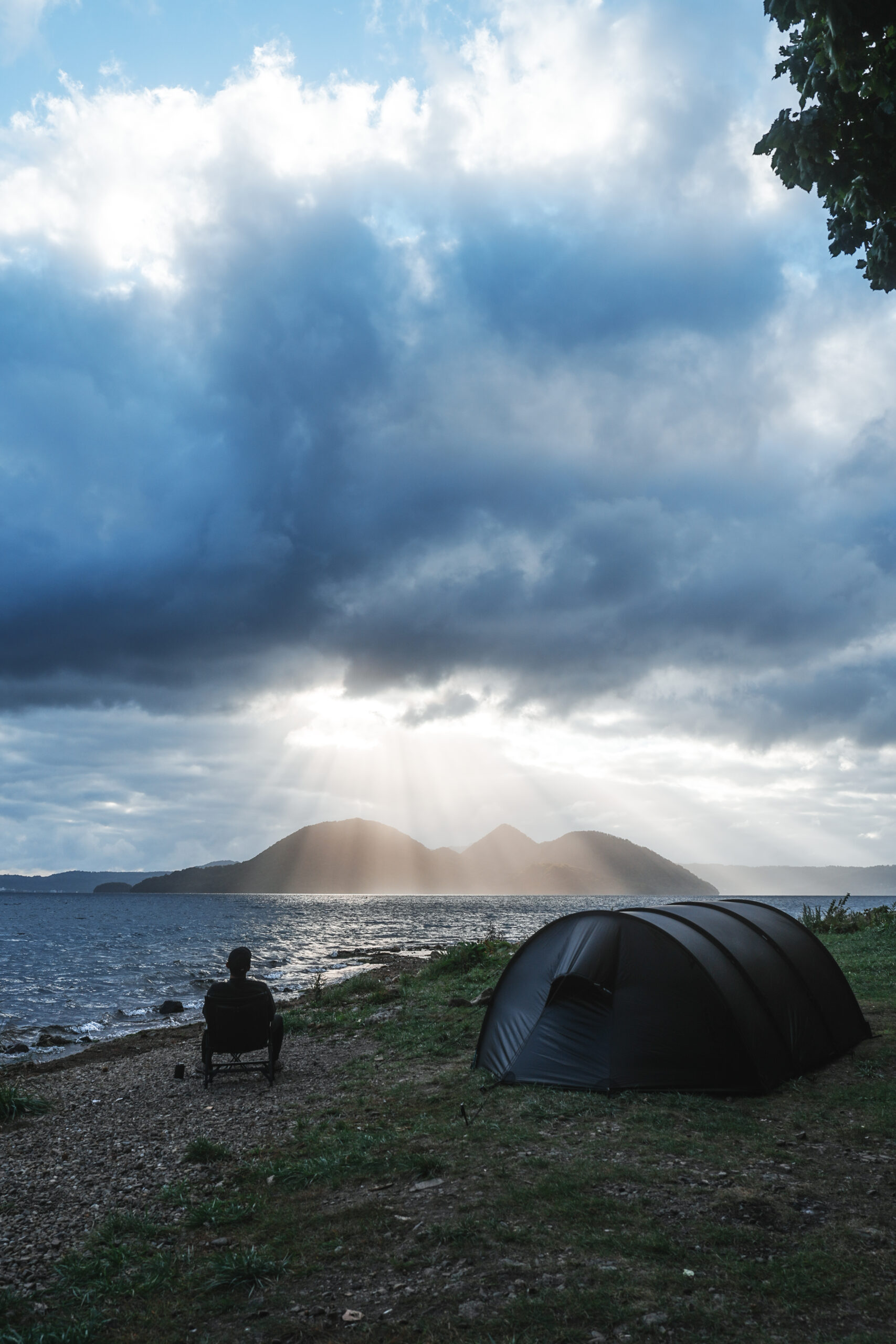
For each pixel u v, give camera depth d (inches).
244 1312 186.1
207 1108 383.6
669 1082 352.8
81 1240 233.1
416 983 791.1
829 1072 380.2
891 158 270.8
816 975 427.8
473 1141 295.6
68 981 1284.4
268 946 2106.3
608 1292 184.5
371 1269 203.0
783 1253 202.1
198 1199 261.6
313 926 3385.8
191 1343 173.8
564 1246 208.2
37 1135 355.6
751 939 418.3
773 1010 377.1
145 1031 755.4
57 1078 509.4
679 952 374.6
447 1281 193.9
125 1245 226.4
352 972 1277.1
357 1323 177.8
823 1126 304.5
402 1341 169.9
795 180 289.6
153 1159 307.6
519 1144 289.6
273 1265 204.1
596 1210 230.2
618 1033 369.7
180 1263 213.8
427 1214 233.0
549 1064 374.6
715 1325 170.2
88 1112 394.0
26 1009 992.2
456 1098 357.1
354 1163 279.3
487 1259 203.3
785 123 281.0
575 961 391.2
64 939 2480.3
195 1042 644.7
